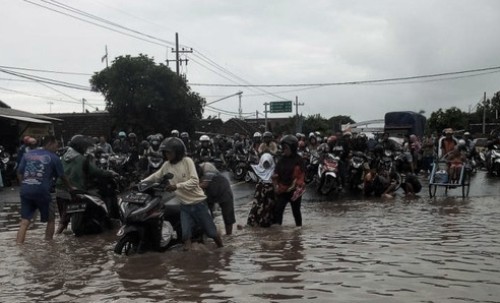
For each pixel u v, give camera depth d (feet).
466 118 199.11
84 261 22.25
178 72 136.15
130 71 111.75
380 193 47.62
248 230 29.94
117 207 31.81
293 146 30.42
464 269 19.24
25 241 27.58
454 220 31.94
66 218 30.09
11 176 65.67
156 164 41.86
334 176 48.32
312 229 29.68
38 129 94.79
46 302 16.37
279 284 17.63
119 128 111.45
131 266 21.04
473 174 71.26
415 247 23.52
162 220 24.04
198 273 19.54
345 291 16.58
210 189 28.17
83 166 29.76
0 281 19.03
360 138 52.70
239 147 68.80
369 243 24.71
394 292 16.34
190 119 119.34
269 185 31.24
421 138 103.60
